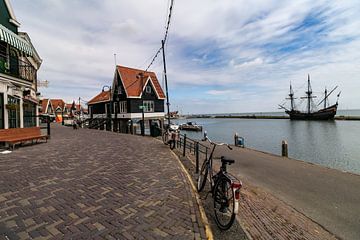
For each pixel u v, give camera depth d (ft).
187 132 165.78
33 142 44.93
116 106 119.55
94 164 24.95
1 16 42.73
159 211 13.34
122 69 116.78
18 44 38.52
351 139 104.17
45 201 14.20
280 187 25.99
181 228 11.46
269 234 13.35
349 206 20.42
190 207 14.10
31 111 61.52
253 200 19.49
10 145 35.81
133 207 13.79
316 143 92.53
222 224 12.48
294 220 16.55
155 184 18.51
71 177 19.60
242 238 11.57
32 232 10.52
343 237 14.98
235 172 33.14
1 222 11.39
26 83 47.24
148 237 10.48
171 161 28.45
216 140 111.14
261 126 221.05
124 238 10.30
